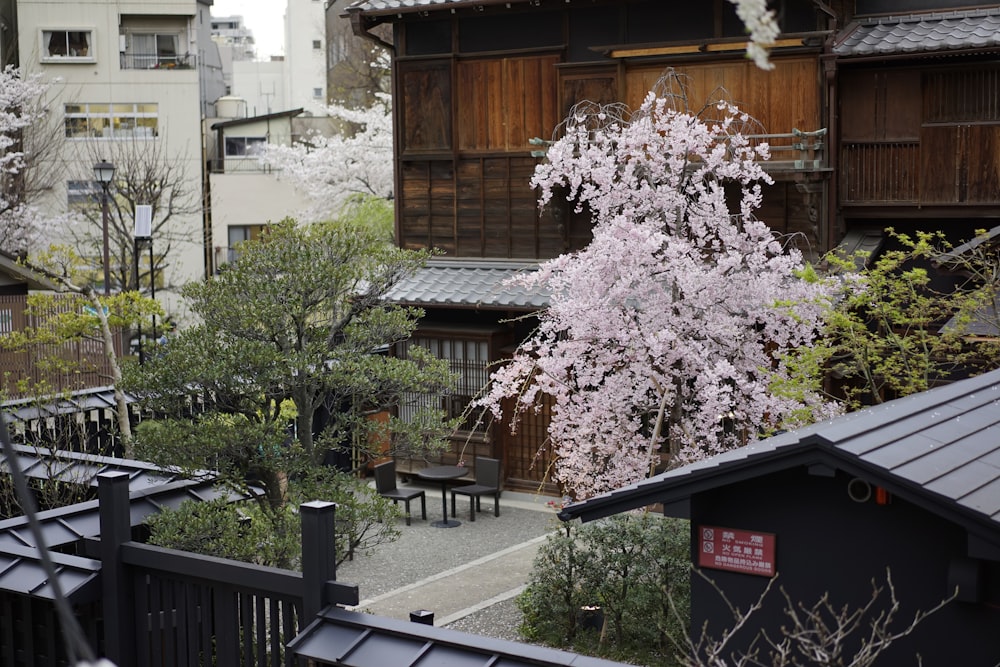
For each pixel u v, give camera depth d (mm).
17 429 12672
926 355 11047
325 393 10383
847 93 15320
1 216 27641
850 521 5500
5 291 20219
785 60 15203
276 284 9781
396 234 18500
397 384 10297
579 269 12031
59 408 12836
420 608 11609
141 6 33281
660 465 14227
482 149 17641
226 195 34875
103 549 7090
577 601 10484
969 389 7051
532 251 17391
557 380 12281
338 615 5992
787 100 15242
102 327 16281
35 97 31359
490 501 16672
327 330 10148
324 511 6133
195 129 33656
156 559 6953
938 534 5230
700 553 5992
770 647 5762
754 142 15375
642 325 11930
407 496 15109
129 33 33656
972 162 14680
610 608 10227
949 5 15750
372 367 9969
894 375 12094
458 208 17922
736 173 12469
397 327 10445
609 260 11867
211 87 46344
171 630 7066
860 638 5477
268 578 6430
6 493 10625
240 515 9086
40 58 32906
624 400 12164
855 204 15305
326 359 9992
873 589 5426
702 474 5602
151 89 33375
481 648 5398
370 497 9953
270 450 9281
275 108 58781
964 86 14711
